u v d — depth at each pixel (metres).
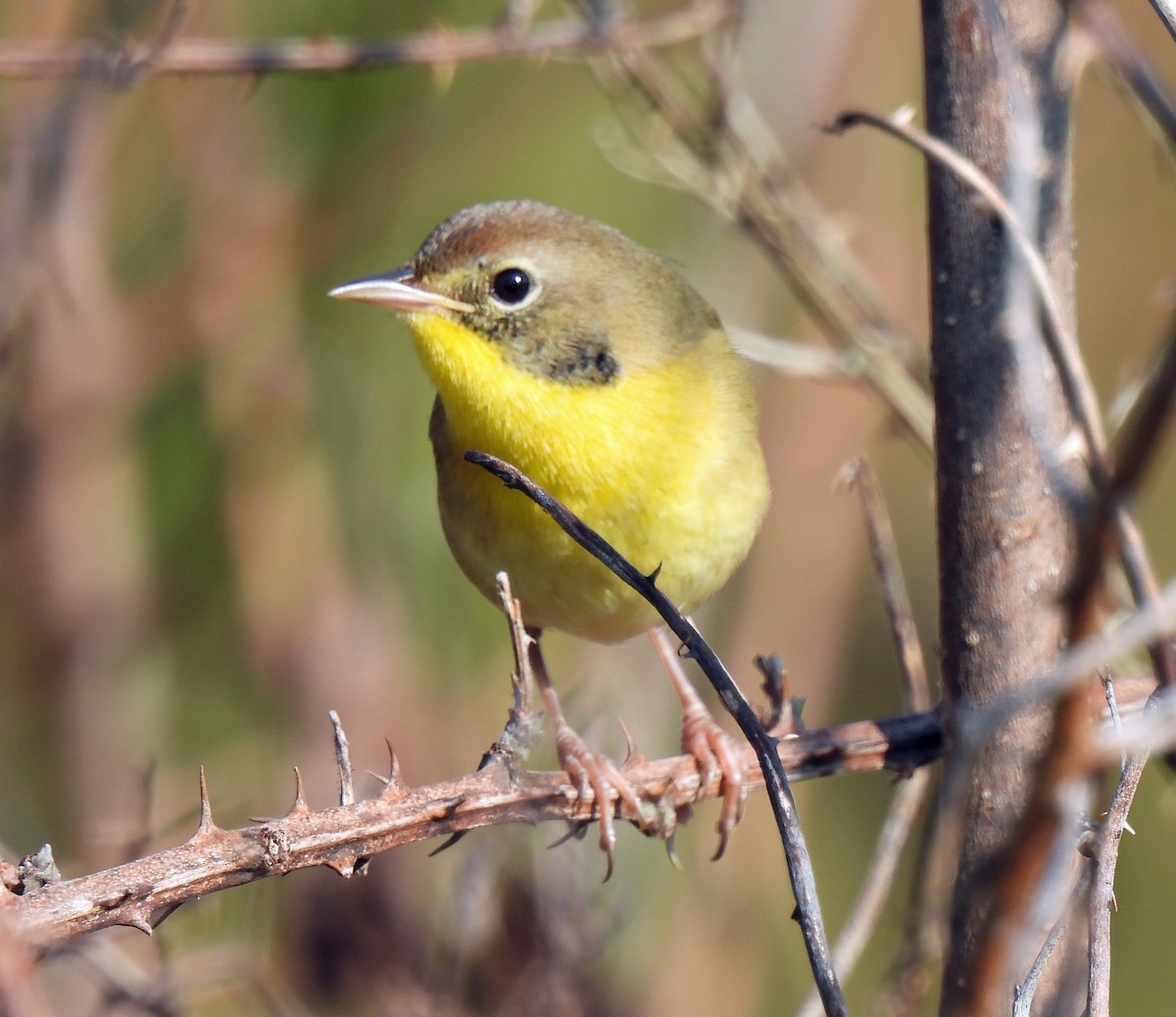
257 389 11.43
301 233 11.49
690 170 9.62
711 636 11.17
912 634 6.23
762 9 11.62
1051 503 5.19
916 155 12.19
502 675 11.67
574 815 5.47
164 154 11.65
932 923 5.75
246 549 11.22
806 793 11.09
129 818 9.72
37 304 10.69
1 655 10.82
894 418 9.77
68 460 10.81
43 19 10.30
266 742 10.86
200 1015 8.94
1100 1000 4.45
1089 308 12.09
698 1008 9.71
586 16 8.87
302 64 7.84
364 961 9.45
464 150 12.24
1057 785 3.58
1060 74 5.09
